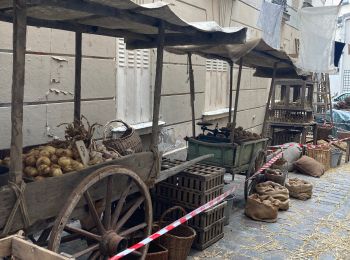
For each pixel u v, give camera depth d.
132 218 4.57
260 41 5.57
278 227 5.72
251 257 4.74
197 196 4.70
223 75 10.66
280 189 6.53
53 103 5.51
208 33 4.39
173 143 8.56
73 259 2.23
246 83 12.02
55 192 3.05
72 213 3.29
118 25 4.13
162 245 4.30
